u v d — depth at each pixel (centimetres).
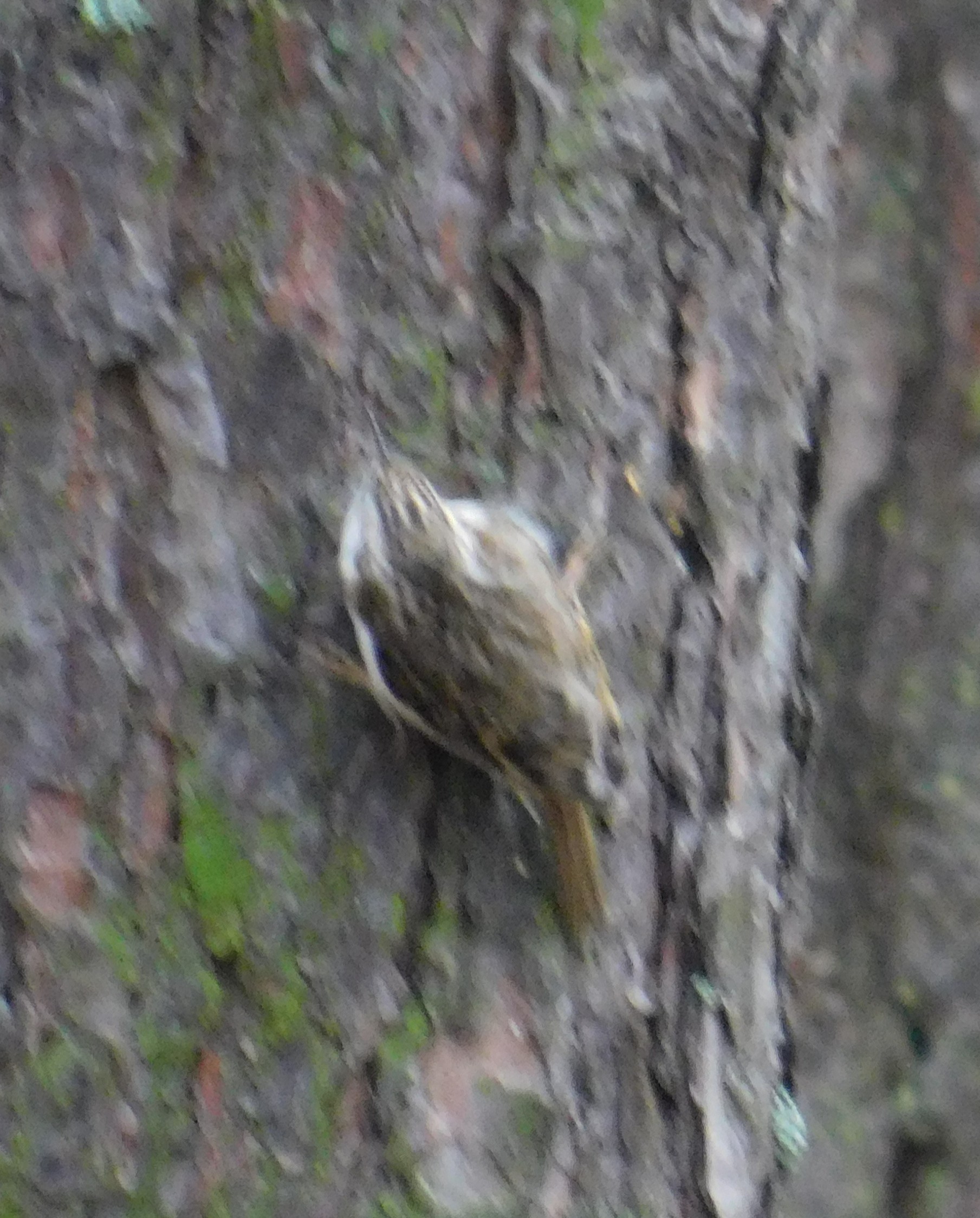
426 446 198
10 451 197
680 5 199
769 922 206
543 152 198
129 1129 198
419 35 197
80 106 196
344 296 197
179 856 197
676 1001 203
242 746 198
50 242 196
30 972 197
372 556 197
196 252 197
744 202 202
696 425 201
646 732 202
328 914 198
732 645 203
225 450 197
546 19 198
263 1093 198
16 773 197
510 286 199
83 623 197
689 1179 203
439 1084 199
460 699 198
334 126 197
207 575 197
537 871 200
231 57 196
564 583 200
